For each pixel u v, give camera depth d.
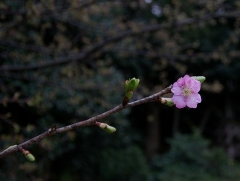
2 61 5.31
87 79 6.05
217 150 9.80
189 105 1.24
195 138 10.06
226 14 4.77
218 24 12.15
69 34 6.31
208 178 9.01
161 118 15.27
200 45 12.06
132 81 1.22
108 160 8.98
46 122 6.13
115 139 8.84
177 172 9.27
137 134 13.05
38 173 6.26
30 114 6.04
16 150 1.30
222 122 13.79
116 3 4.71
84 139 8.08
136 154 9.61
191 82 1.25
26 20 4.19
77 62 5.14
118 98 7.11
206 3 4.77
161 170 10.27
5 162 5.05
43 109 5.07
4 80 5.31
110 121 7.18
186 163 9.69
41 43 4.89
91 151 8.40
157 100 1.27
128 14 9.11
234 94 13.84
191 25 5.13
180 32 11.23
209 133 14.52
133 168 9.32
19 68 4.63
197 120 14.85
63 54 5.21
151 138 14.33
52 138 6.05
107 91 5.47
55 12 4.26
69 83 5.22
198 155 9.64
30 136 5.76
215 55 5.42
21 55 4.71
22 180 5.07
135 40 6.12
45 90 5.53
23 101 3.42
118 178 9.13
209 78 13.29
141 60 10.91
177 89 1.25
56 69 5.48
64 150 6.77
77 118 6.65
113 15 7.24
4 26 4.30
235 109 13.99
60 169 8.16
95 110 6.59
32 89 5.38
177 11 4.88
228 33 11.95
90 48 4.91
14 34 4.61
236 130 13.12
